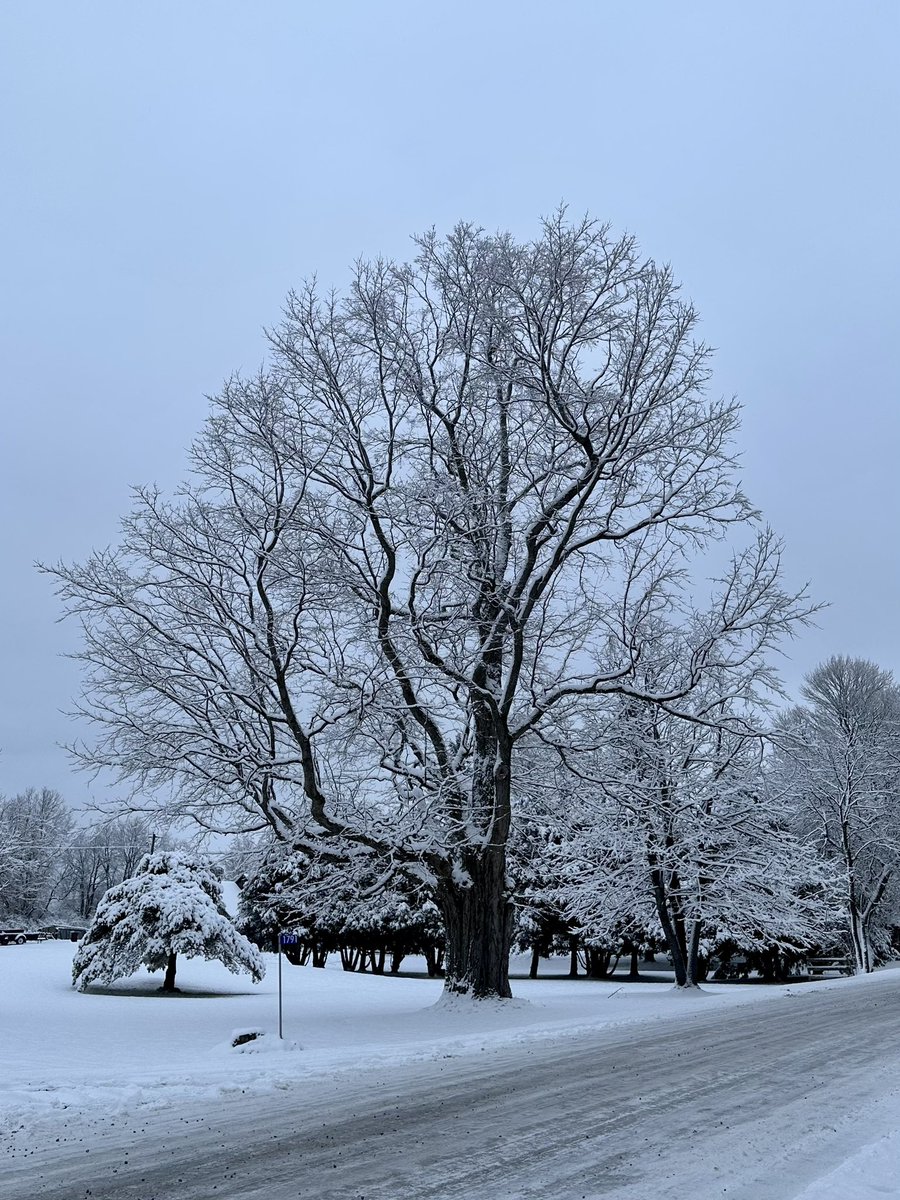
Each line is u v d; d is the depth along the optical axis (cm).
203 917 2992
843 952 5131
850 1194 577
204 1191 598
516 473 2222
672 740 2955
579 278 2056
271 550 2014
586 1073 1112
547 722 2320
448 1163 672
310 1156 693
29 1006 2438
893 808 4781
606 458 2073
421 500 2027
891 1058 1213
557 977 4969
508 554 2247
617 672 2225
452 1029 1841
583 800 2492
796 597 2150
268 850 2194
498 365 2172
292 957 5266
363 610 2103
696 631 2583
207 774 2030
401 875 2325
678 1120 826
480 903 2206
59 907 9856
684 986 3066
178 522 2070
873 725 5122
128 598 2039
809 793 4516
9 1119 828
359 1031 1811
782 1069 1124
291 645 1908
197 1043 1677
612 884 3180
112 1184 617
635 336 2056
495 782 2166
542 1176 636
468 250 2167
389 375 2153
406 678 2052
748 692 2373
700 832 2962
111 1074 1116
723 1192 597
